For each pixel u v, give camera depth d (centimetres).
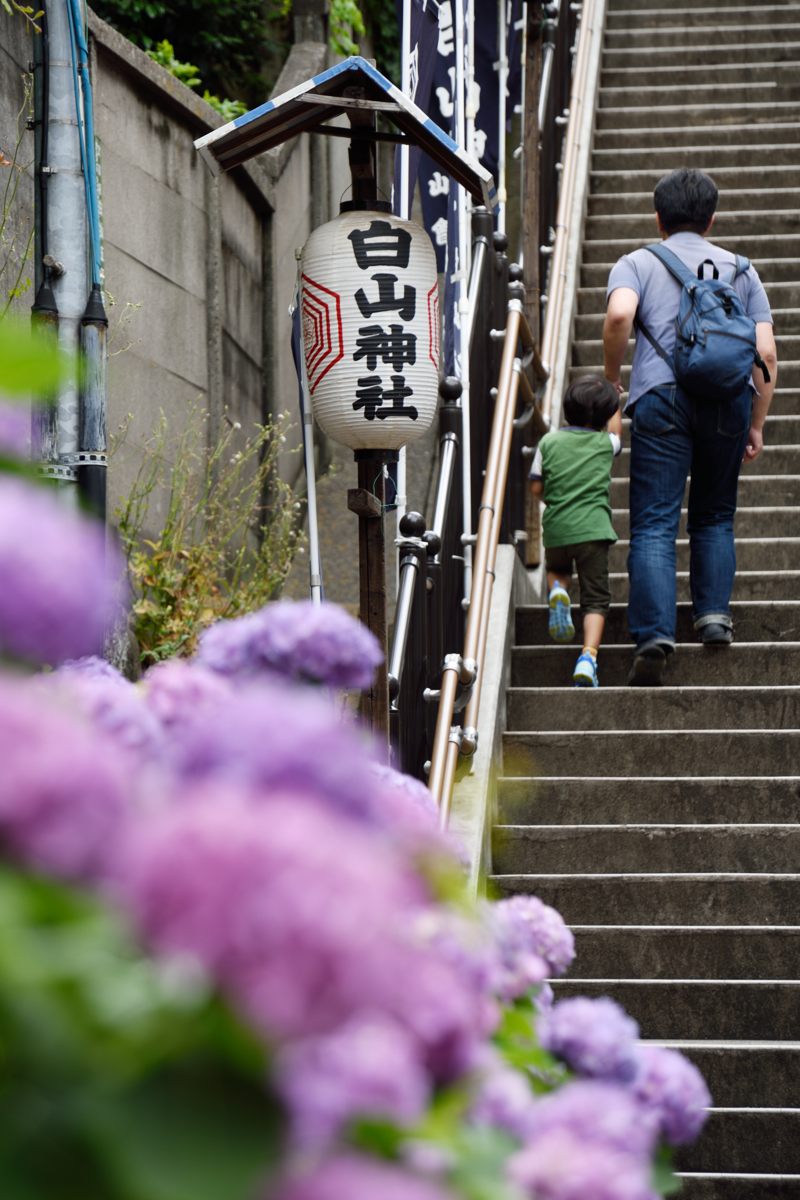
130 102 1114
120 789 157
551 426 1240
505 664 973
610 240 1594
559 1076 293
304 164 1614
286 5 1658
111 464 1059
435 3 991
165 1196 142
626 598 1112
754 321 1014
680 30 1897
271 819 149
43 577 161
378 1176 159
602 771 918
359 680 282
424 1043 178
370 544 641
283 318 1507
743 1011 750
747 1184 659
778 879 807
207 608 1070
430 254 649
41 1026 149
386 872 151
